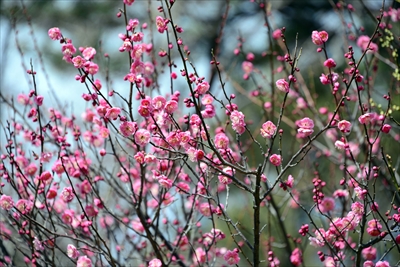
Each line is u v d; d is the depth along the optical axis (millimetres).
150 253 5891
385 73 8883
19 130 5875
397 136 6750
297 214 10242
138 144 4449
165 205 5480
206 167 4992
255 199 4477
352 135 7227
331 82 4492
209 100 4637
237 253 4648
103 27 11227
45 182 5152
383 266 4402
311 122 4348
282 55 7559
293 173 8648
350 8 6723
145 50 5582
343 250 5605
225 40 11758
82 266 4645
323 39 4516
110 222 6254
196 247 6148
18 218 5344
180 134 4363
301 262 5812
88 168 5742
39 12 10742
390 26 6359
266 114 6766
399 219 4445
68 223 5387
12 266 5363
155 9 10680
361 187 4762
